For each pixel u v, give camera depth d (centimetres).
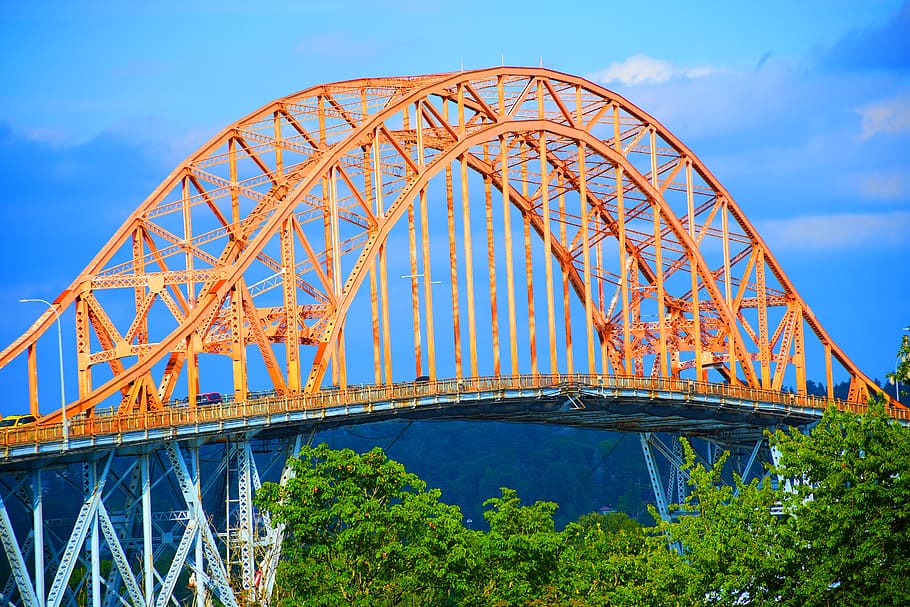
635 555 12825
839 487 10825
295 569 11725
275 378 15738
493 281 19962
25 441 12175
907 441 11056
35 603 12300
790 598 10619
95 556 12862
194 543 14388
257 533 14275
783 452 11581
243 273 15638
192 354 15050
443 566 11831
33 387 14975
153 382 14788
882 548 10562
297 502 12012
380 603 11556
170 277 15775
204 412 13825
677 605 10850
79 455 13025
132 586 12925
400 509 11894
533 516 13062
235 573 14288
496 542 12288
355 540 11731
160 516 15238
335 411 15050
